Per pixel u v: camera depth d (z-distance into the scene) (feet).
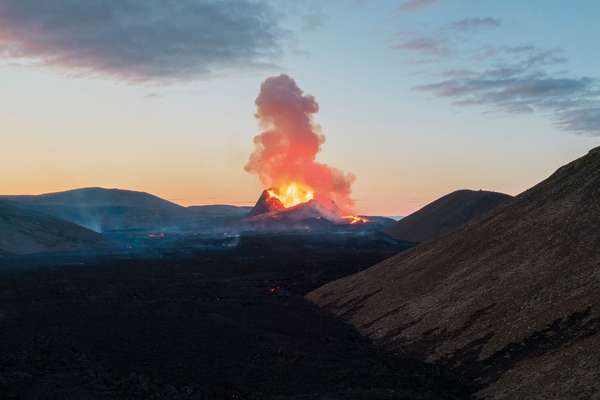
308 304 269.44
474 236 216.74
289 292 320.09
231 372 150.41
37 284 343.05
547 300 141.79
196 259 524.11
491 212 234.79
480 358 136.87
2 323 216.74
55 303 272.92
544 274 154.71
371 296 230.27
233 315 238.27
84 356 164.35
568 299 136.05
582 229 162.20
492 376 126.31
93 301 281.33
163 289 330.34
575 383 104.53
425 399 120.06
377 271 260.21
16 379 139.95
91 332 199.41
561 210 181.88
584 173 195.72
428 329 168.14
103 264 472.85
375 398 122.62
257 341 187.42
